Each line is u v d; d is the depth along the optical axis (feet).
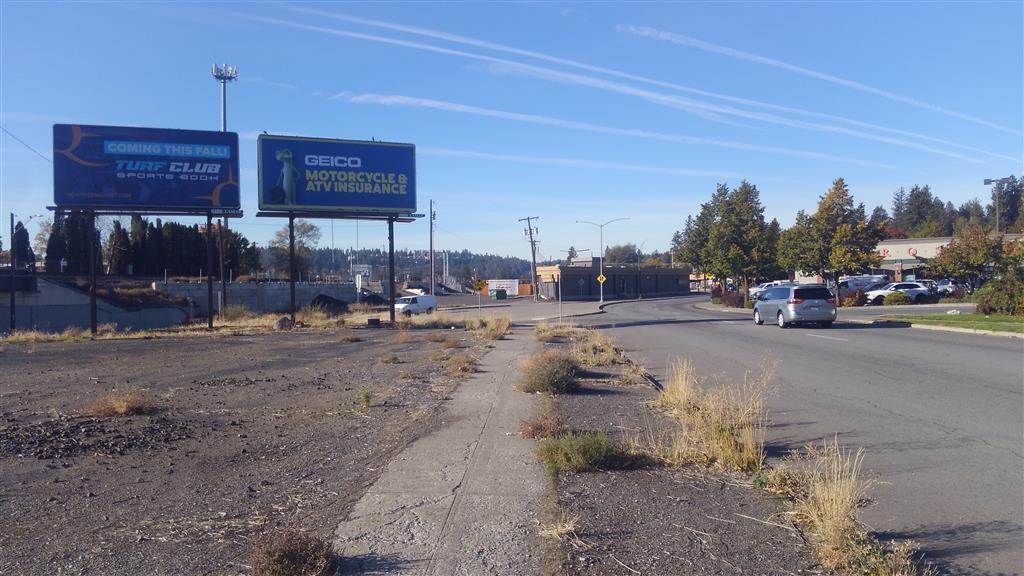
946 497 23.18
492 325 116.06
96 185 112.47
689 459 26.71
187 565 17.65
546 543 18.76
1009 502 22.67
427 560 17.79
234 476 25.91
